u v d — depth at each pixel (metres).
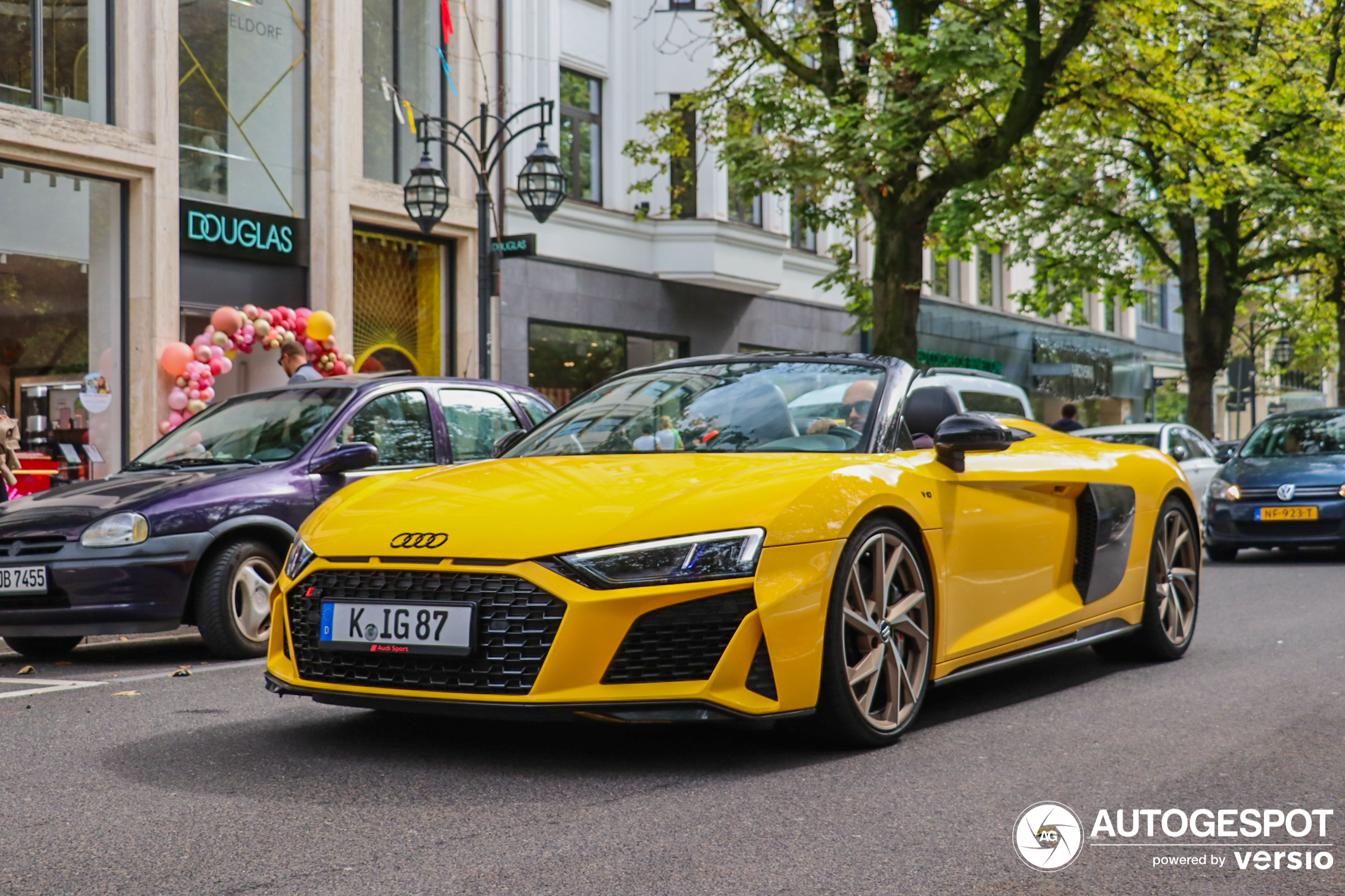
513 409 8.82
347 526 4.41
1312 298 31.58
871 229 27.72
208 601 7.15
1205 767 4.35
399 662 4.16
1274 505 13.68
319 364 16.36
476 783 4.06
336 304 16.81
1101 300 26.23
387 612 4.15
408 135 18.28
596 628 3.92
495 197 19.27
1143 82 16.97
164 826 3.59
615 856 3.30
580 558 3.98
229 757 4.46
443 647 4.04
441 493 4.50
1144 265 27.53
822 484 4.38
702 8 21.50
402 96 18.22
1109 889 3.12
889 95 15.30
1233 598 10.12
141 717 5.29
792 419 5.11
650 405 5.42
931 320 31.06
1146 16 16.25
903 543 4.72
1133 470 6.51
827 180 16.53
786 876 3.15
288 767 4.29
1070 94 16.94
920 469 4.92
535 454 5.30
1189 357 25.25
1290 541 13.62
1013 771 4.27
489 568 4.03
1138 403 42.72
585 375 21.03
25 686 6.32
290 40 16.77
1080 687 5.98
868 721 4.53
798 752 4.53
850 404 5.17
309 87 16.92
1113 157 23.55
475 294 18.92
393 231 18.09
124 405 14.79
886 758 4.44
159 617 6.96
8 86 13.76
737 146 16.89
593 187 21.08
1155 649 6.66
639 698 3.92
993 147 16.19
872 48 15.03
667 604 3.97
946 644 4.95
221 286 15.77
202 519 7.08
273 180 16.53
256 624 7.32
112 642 8.48
